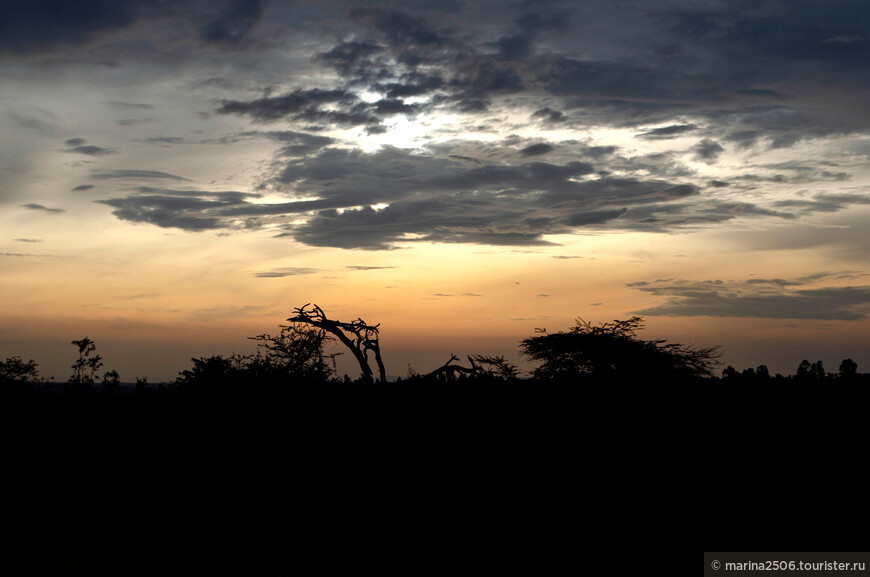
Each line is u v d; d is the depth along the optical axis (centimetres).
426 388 2762
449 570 1312
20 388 2969
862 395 3588
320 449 2181
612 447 2314
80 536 1458
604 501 1744
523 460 2081
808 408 3441
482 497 1669
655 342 2777
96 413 2911
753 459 2161
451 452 2336
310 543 1440
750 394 2708
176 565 1226
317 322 3303
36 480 1950
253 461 2077
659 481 1947
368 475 1975
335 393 2806
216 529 1534
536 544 1441
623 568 1345
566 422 2575
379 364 3550
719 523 1602
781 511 1683
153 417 2848
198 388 2792
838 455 2158
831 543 1479
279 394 2738
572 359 2738
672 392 2617
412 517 1566
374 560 1356
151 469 1986
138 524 1572
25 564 1133
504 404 2653
